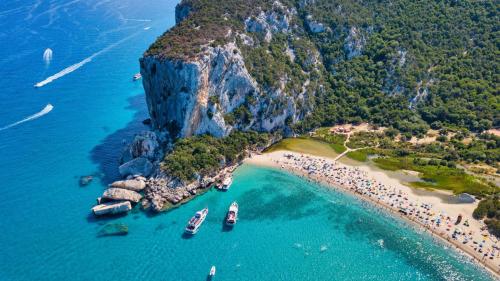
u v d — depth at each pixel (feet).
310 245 317.42
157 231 323.98
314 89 506.89
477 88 512.22
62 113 500.74
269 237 323.37
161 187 359.66
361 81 529.45
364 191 370.94
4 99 526.16
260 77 447.42
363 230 332.39
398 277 290.76
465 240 314.96
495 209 333.42
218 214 345.31
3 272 285.64
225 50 419.33
